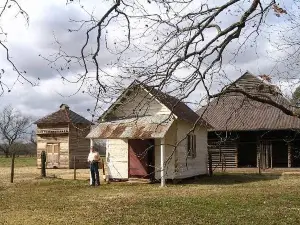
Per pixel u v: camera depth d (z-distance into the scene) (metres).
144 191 22.55
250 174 32.81
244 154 40.84
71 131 42.75
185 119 26.44
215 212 15.84
